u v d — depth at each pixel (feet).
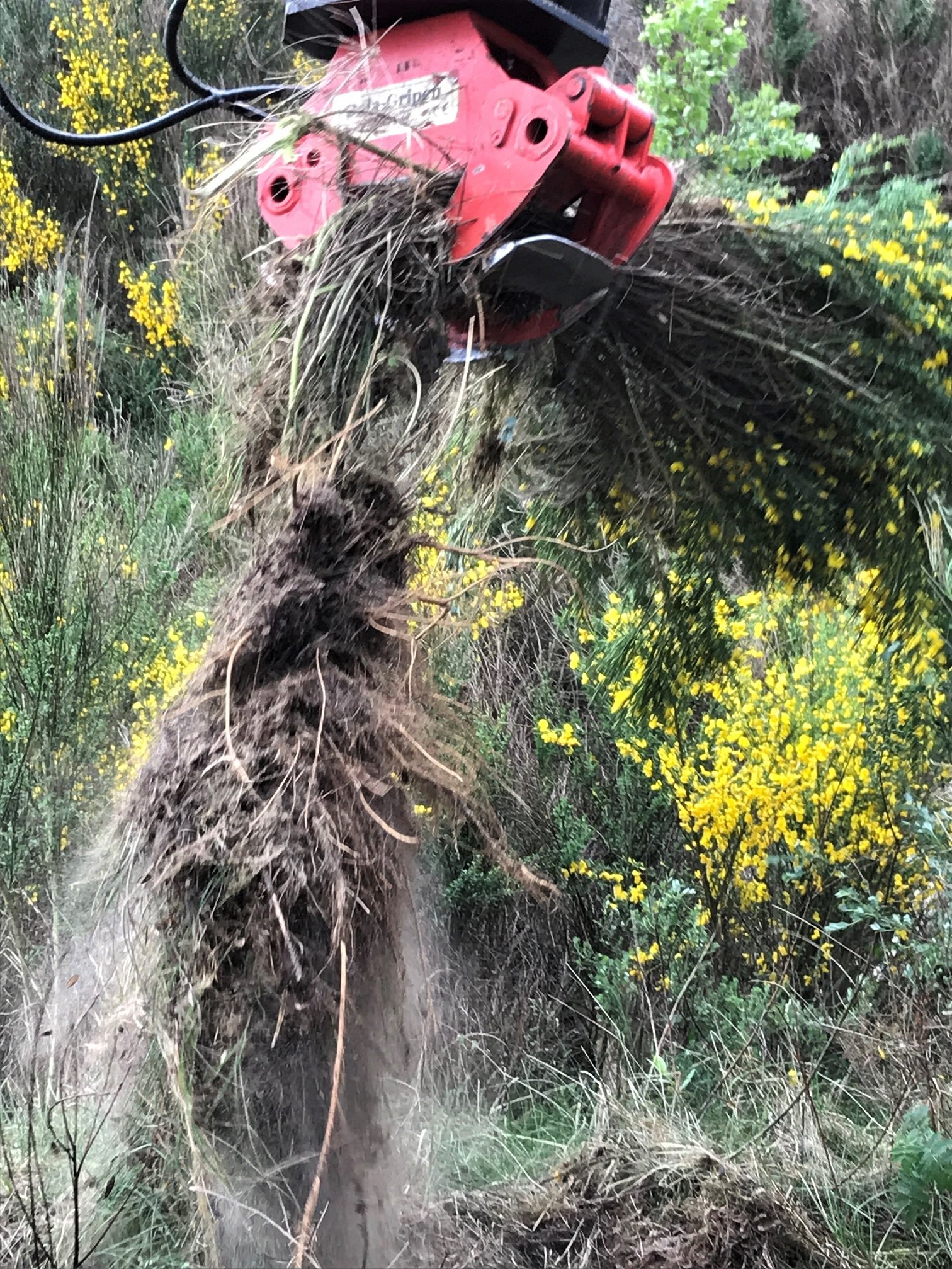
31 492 12.06
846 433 7.48
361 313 6.05
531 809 12.08
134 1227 7.57
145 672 12.20
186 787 5.76
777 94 15.90
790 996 10.32
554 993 11.91
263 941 5.53
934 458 7.39
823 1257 8.27
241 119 8.17
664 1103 9.89
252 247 7.29
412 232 5.93
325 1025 5.83
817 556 7.88
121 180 21.24
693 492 7.83
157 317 17.46
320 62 7.36
